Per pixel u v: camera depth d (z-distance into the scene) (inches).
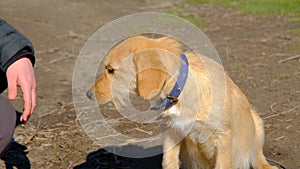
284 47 369.1
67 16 489.4
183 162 200.8
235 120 186.1
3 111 132.0
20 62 135.0
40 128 241.0
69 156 214.5
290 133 230.7
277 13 490.6
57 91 289.6
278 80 299.9
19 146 222.7
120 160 211.2
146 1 568.1
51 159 211.9
